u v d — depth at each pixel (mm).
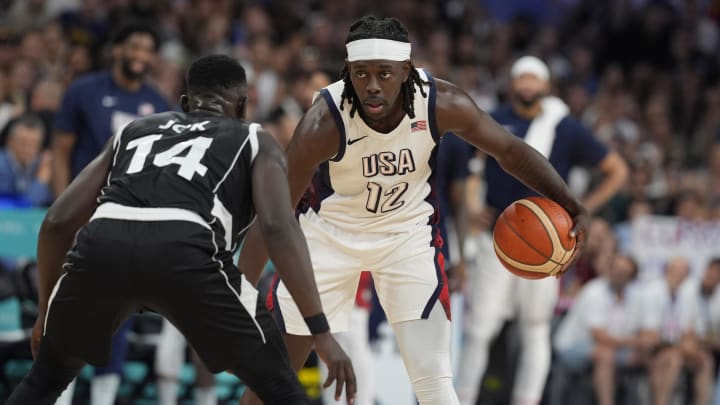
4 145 24375
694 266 26203
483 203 21703
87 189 11922
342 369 10914
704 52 43594
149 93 20531
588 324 24578
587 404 24766
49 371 11781
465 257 21938
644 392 25078
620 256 24578
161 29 33219
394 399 21078
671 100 41250
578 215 14359
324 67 21641
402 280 14000
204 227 11250
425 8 41156
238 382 22078
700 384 25406
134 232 11125
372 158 13570
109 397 18547
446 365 13945
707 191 31766
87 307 11312
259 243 13750
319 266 14281
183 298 11094
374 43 12539
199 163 11531
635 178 31375
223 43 34812
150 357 21047
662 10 43531
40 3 34188
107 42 29594
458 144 20906
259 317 11516
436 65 35625
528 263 14195
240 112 12672
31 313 20609
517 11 47594
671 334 25047
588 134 22188
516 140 13875
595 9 44688
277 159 11672
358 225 14188
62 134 19953
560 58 42938
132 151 11844
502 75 38781
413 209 14203
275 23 37875
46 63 30047
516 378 23828
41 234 11844
